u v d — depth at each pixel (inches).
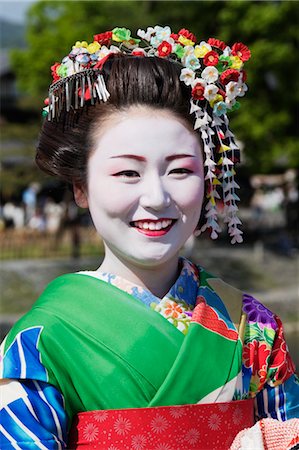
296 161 908.6
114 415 77.9
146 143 79.1
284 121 875.4
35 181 836.0
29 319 81.3
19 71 920.3
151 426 77.7
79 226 837.2
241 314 87.7
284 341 90.4
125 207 79.7
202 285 87.4
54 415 77.3
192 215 82.0
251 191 1163.9
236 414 82.0
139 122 79.7
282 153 899.4
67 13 951.6
